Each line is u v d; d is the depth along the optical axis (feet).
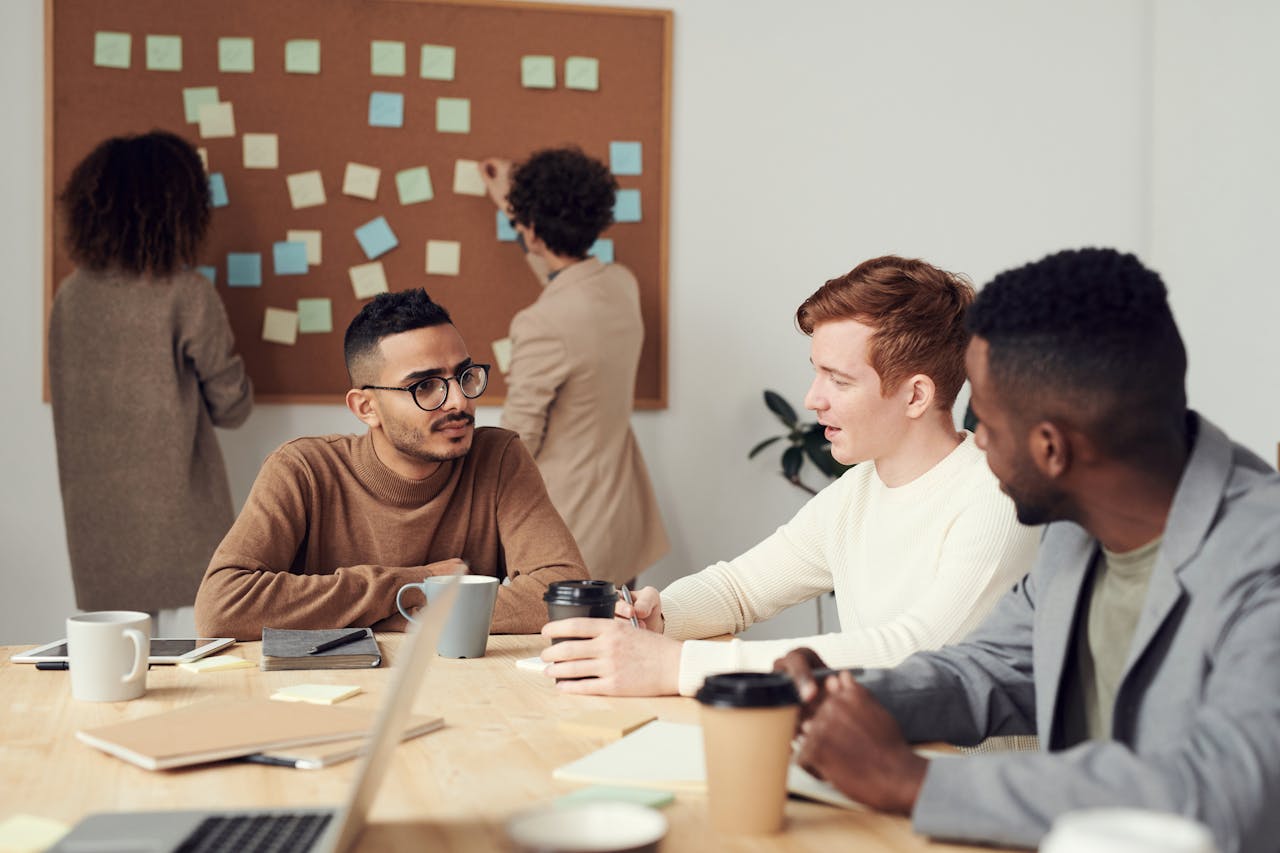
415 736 3.82
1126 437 3.06
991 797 2.78
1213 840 2.53
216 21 10.56
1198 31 11.50
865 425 5.36
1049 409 3.07
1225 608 2.95
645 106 11.30
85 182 9.41
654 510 10.62
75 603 10.44
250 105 10.64
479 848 2.81
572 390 9.94
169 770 3.40
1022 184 12.08
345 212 10.83
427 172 10.96
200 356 9.66
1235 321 11.01
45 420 10.37
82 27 10.32
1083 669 3.63
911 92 11.86
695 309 11.47
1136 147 12.27
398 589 5.84
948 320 5.27
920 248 11.90
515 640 5.61
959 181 11.96
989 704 3.87
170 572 9.60
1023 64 12.05
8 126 10.24
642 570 10.52
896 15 11.82
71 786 3.25
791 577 5.95
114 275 9.46
